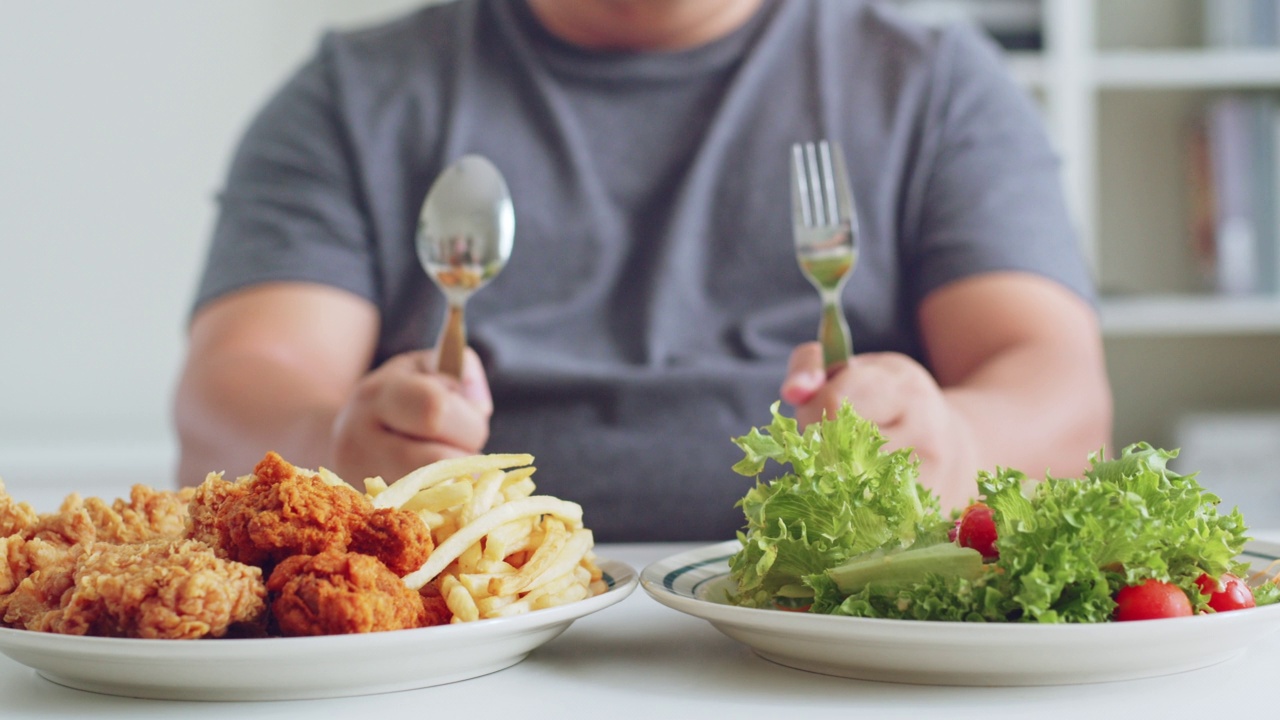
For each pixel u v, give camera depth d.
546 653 0.56
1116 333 1.67
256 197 1.14
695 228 1.12
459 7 1.22
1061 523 0.53
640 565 0.73
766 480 1.03
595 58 1.16
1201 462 1.49
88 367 1.83
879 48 1.18
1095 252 1.67
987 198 1.12
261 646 0.47
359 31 1.24
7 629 0.50
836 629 0.50
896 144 1.14
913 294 1.14
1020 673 0.51
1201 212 1.60
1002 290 1.07
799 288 1.12
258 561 0.52
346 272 1.12
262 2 1.84
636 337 1.10
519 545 0.55
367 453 0.82
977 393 1.00
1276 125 1.53
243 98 1.85
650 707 0.50
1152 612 0.52
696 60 1.16
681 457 1.04
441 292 1.12
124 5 1.82
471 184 0.81
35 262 1.82
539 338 1.10
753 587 0.56
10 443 1.70
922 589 0.53
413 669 0.51
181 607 0.48
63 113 1.81
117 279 1.83
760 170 1.13
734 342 1.10
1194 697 0.50
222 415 1.01
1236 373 1.71
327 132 1.16
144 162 1.83
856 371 0.81
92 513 0.59
